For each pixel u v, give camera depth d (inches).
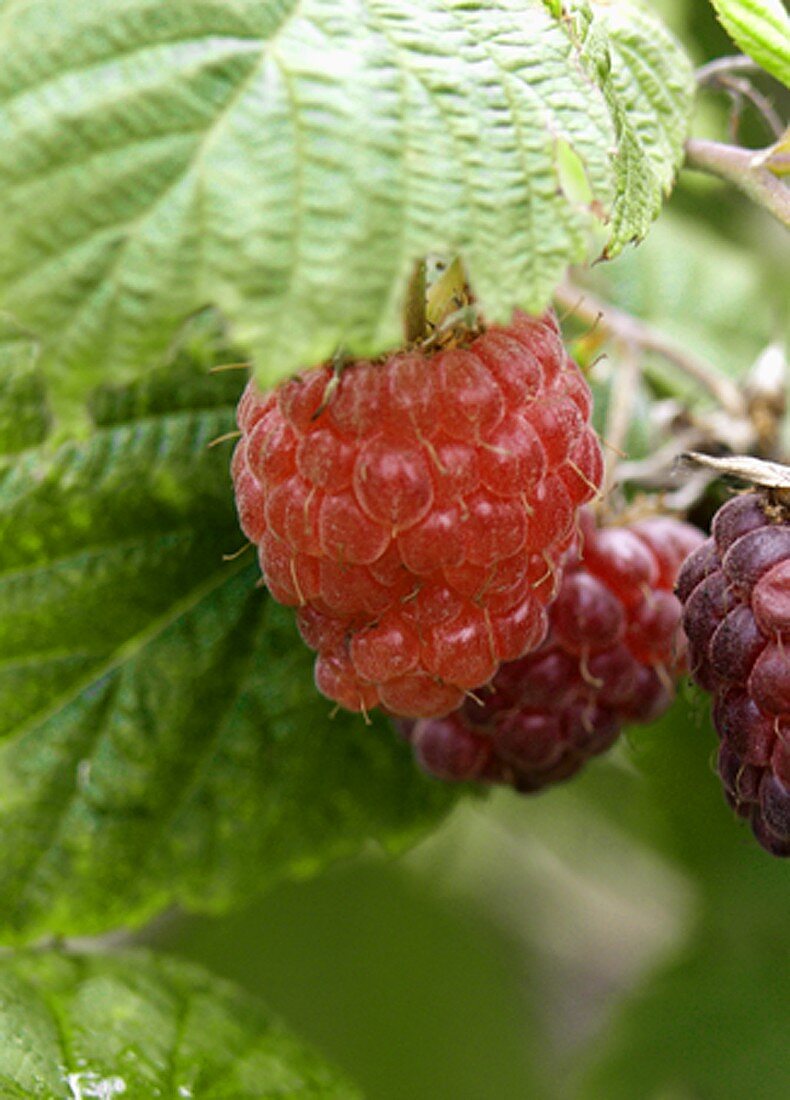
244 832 7.4
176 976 7.3
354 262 5.4
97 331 5.3
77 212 5.4
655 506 7.0
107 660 7.2
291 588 5.9
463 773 6.7
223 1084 6.9
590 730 6.7
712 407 8.2
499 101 5.7
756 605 5.9
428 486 5.7
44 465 7.0
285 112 5.5
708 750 8.5
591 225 5.7
